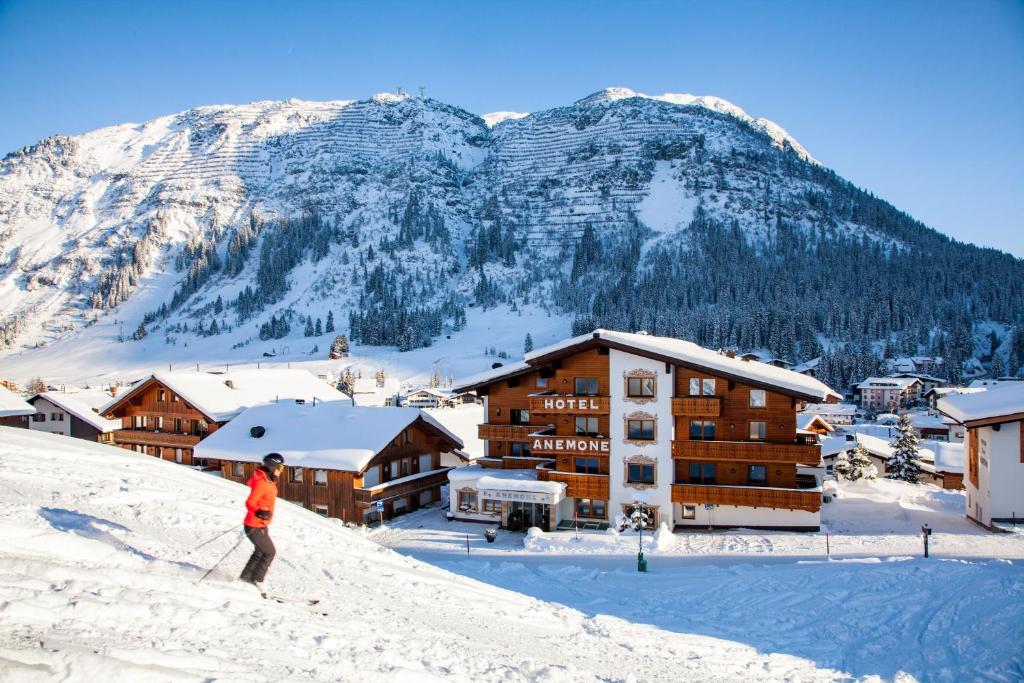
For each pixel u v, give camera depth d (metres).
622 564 36.16
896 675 17.80
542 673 11.88
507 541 42.81
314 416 53.75
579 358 46.50
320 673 8.72
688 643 19.58
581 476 44.97
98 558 11.73
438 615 14.96
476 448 65.75
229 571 13.17
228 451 50.53
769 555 37.25
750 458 42.09
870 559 33.50
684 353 43.88
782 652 20.42
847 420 138.12
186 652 8.09
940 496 55.84
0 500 14.55
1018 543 37.56
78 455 23.89
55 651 6.95
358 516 46.31
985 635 20.88
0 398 63.22
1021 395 42.25
